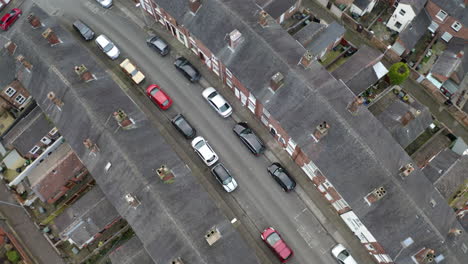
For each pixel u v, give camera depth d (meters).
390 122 47.91
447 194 45.09
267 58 44.00
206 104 52.50
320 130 39.06
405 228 37.94
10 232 47.69
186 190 38.78
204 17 47.38
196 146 48.59
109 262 45.91
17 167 50.84
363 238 43.69
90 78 44.25
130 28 56.97
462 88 54.62
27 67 45.34
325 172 40.94
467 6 51.97
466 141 52.16
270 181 48.59
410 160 41.66
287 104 43.03
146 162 38.88
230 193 48.00
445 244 36.81
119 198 39.53
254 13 46.84
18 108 53.62
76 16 57.69
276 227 46.59
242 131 49.50
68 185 48.00
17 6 60.31
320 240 46.03
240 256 36.91
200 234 36.06
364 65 50.97
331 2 57.06
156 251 37.09
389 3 59.00
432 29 57.31
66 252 47.09
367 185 39.06
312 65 44.47
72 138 42.84
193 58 55.25
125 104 43.78
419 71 55.41
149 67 54.56
